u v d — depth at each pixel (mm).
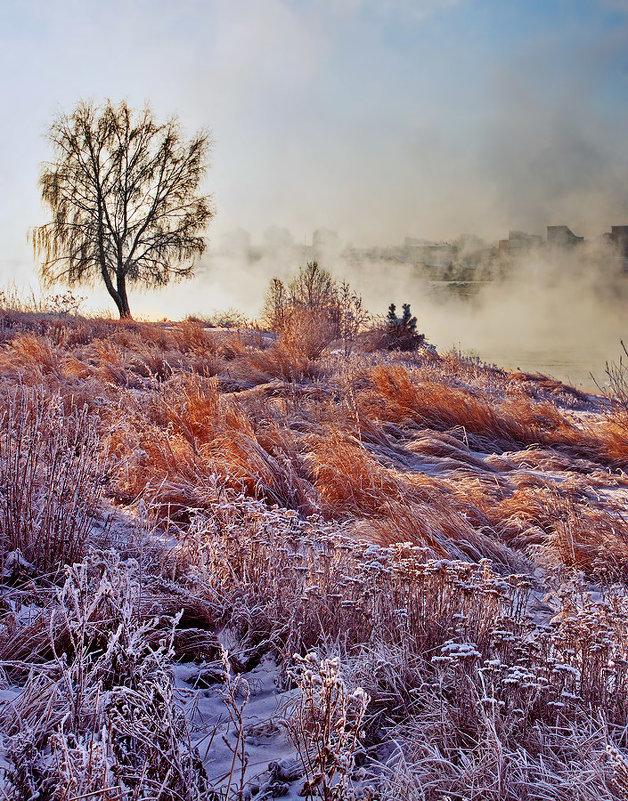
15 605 3266
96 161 29797
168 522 4559
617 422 9820
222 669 3141
